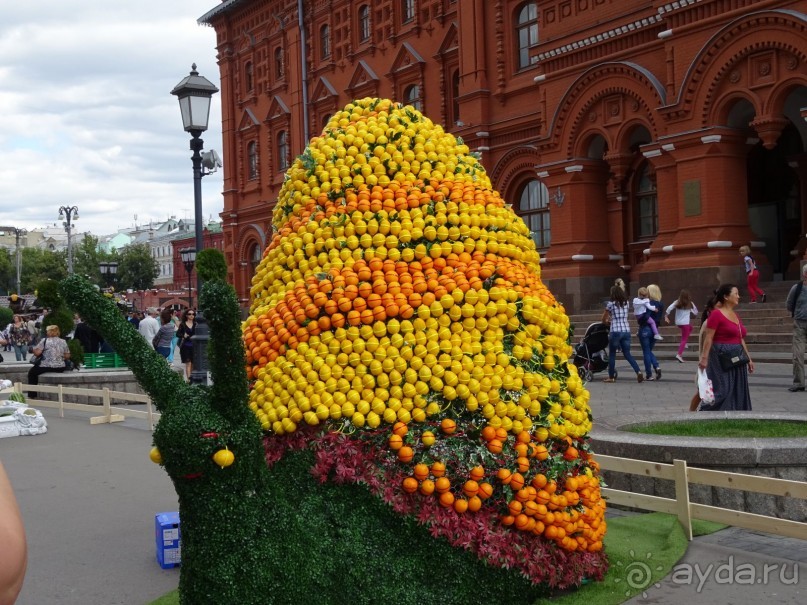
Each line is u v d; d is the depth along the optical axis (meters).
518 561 3.97
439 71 27.41
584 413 4.44
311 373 3.98
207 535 3.25
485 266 4.40
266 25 36.12
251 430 3.30
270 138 36.19
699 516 5.32
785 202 21.20
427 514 3.80
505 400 4.10
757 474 5.70
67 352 16.19
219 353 3.21
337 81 32.47
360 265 4.33
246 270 38.38
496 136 24.92
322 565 3.46
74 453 10.00
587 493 4.28
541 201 24.11
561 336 4.51
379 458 3.87
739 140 18.27
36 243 136.50
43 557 5.72
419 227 4.46
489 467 3.98
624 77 20.11
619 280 14.23
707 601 4.24
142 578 5.22
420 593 3.71
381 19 30.00
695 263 18.27
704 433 7.00
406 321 4.11
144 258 70.19
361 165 4.75
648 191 21.75
